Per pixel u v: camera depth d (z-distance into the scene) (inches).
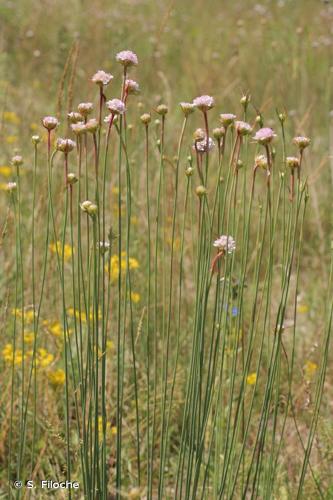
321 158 120.4
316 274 96.4
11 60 158.7
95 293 58.1
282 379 79.5
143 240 89.2
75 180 58.2
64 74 79.3
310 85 142.6
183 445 60.2
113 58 154.8
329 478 70.3
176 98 137.6
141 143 102.7
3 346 76.7
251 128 59.2
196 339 59.3
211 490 69.1
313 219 106.3
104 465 59.8
